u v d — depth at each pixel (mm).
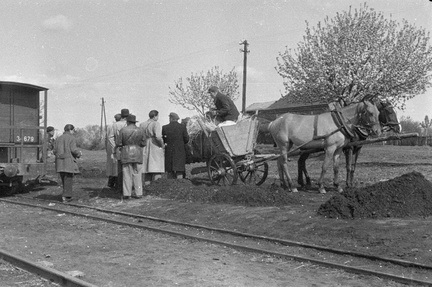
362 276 6633
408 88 26656
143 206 12773
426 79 26734
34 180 17062
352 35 27266
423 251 7352
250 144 13539
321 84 27422
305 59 28094
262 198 11664
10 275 6656
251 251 8047
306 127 12906
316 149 13000
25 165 16422
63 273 6277
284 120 13352
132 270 6969
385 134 13664
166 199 13422
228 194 12234
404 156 28594
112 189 15969
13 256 7145
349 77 26734
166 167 15023
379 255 7465
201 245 8625
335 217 9641
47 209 12852
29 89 17859
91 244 8719
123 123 15477
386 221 9047
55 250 8250
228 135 13258
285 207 11078
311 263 7281
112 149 15539
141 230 10008
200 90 43281
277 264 7328
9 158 17141
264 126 17031
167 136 14852
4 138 16984
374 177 17547
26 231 9984
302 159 14469
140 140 13844
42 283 6273
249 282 6398
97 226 10508
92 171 23516
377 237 8172
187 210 11750
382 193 9805
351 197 9953
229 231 9516
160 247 8484
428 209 9609
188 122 15766
